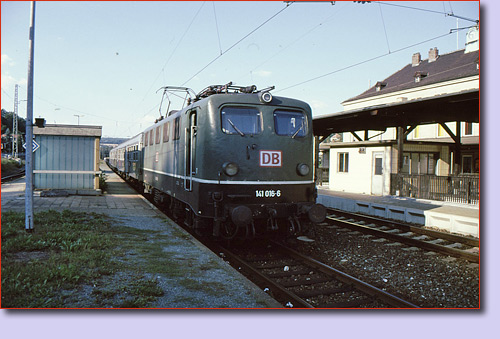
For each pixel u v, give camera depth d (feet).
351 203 51.29
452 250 28.22
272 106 28.91
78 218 33.01
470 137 71.87
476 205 45.75
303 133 29.68
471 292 21.08
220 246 30.30
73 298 16.19
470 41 101.40
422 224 40.91
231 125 27.63
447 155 71.26
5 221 29.55
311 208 27.50
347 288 21.38
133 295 16.85
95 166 53.42
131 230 30.01
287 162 28.66
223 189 26.84
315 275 23.85
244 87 31.55
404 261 26.81
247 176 27.40
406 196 55.62
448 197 50.01
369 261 26.94
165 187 41.09
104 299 16.28
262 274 22.91
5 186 62.75
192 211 31.19
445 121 49.98
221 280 19.61
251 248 30.40
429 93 96.37
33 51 27.55
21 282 17.07
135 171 67.77
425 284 22.43
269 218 27.20
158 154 45.65
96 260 21.11
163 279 19.17
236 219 25.18
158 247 25.26
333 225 39.70
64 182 52.60
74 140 52.75
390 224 39.50
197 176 28.22
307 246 30.89
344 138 115.75
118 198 51.98
